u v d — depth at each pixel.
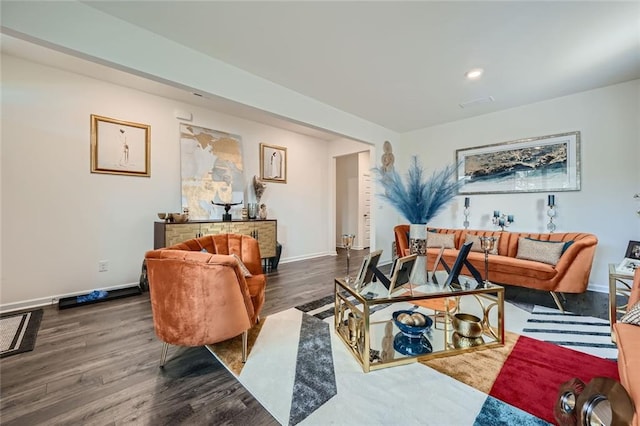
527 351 1.90
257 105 2.88
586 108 3.33
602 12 1.93
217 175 4.22
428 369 1.70
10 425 1.29
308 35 2.20
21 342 2.08
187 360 1.84
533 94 3.41
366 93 3.35
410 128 4.89
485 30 2.14
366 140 4.45
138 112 3.50
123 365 1.78
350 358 1.84
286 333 2.21
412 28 2.12
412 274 2.18
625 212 3.13
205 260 1.64
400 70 2.78
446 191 2.26
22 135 2.77
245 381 1.61
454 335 2.10
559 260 2.79
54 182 2.95
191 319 1.66
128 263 3.44
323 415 1.34
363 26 2.09
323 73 2.84
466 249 2.14
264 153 4.87
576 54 2.50
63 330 2.28
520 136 3.83
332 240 6.05
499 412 1.34
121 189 3.39
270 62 2.61
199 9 1.90
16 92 2.73
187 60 2.36
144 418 1.33
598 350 1.90
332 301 2.98
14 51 2.62
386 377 1.63
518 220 3.87
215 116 4.25
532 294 3.21
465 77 2.94
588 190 3.35
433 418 1.31
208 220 3.93
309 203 5.64
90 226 3.17
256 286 2.23
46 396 1.49
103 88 3.24
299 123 3.40
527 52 2.46
